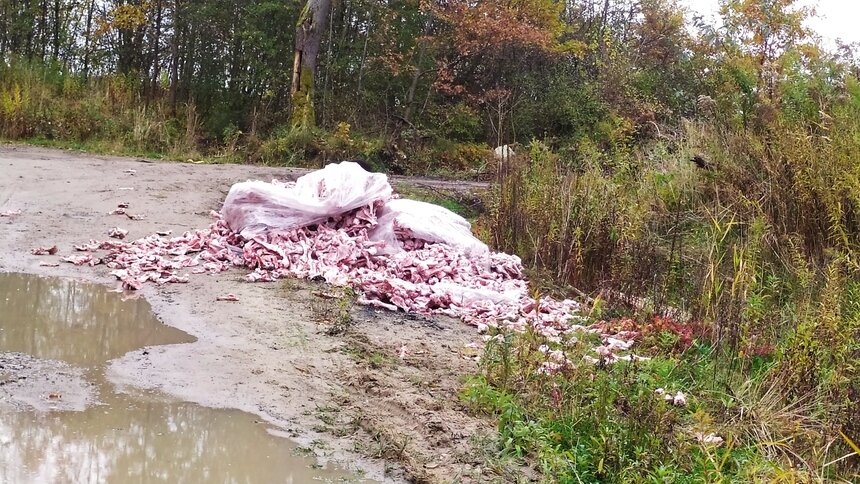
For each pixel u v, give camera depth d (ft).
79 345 18.22
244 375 17.30
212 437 14.37
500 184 33.83
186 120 68.49
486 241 31.99
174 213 33.47
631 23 93.91
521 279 27.94
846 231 25.39
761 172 30.53
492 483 13.58
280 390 16.70
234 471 13.23
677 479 13.89
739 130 33.65
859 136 28.30
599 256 28.35
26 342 18.08
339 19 83.05
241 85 78.59
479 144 79.20
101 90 66.80
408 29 82.12
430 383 17.74
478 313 23.79
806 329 18.35
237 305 22.38
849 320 18.33
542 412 16.10
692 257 27.12
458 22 79.66
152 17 78.38
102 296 22.48
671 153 37.81
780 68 39.37
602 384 16.58
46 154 49.21
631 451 14.53
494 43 80.69
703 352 20.27
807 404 16.70
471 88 86.58
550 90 79.61
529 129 77.30
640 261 26.30
